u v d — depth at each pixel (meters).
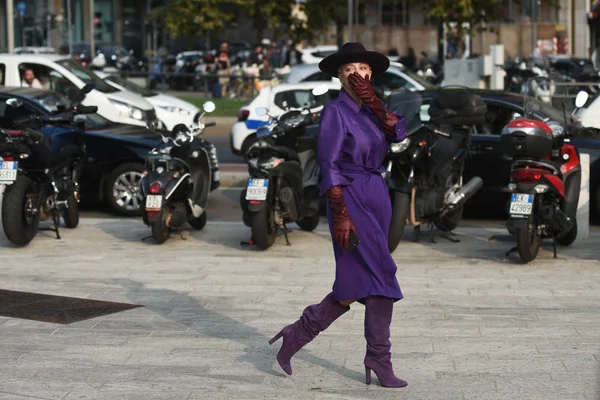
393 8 63.19
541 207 11.25
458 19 37.34
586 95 11.52
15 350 8.06
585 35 62.16
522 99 15.62
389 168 12.05
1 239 13.41
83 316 9.20
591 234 13.65
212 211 17.31
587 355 7.77
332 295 7.00
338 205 6.70
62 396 6.92
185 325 8.84
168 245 13.05
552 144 11.45
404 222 12.02
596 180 15.57
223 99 37.25
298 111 13.07
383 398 6.83
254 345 8.17
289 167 12.63
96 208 17.83
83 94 13.78
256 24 43.66
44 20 59.69
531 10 31.14
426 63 46.97
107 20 74.44
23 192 12.59
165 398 6.87
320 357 7.81
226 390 7.03
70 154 13.53
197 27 43.53
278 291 10.19
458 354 7.84
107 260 11.97
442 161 12.34
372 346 6.98
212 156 16.08
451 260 11.82
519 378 7.22
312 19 41.31
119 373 7.43
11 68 21.98
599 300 9.65
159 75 38.34
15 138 12.57
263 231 12.38
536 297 9.80
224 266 11.55
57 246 12.97
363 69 6.87
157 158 13.05
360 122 6.80
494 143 15.42
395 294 6.87
